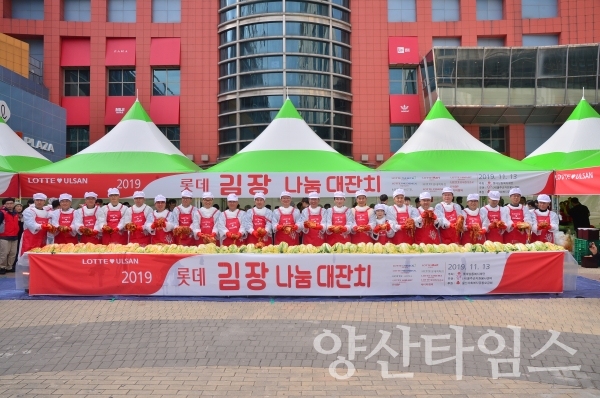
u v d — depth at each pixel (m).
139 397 4.03
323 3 25.41
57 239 9.31
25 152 12.48
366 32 26.83
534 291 7.58
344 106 26.09
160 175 10.08
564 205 16.12
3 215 10.55
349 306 7.09
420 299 7.44
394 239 9.16
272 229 9.17
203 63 26.42
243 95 24.95
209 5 26.53
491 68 23.77
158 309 6.97
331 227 8.84
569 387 4.26
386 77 26.78
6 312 6.82
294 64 24.56
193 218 9.17
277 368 4.72
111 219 9.25
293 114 12.08
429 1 26.92
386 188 10.03
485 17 27.36
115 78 26.81
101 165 10.63
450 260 7.54
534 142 26.25
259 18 24.77
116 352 5.17
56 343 5.48
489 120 25.33
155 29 26.50
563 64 23.58
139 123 12.13
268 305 7.19
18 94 18.53
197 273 7.57
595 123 13.20
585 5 26.30
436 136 11.70
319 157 10.85
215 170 10.29
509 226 8.98
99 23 26.34
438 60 23.83
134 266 7.61
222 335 5.75
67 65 26.33
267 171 10.03
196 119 26.36
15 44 21.73
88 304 7.25
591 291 7.96
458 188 10.15
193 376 4.51
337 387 4.26
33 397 4.03
